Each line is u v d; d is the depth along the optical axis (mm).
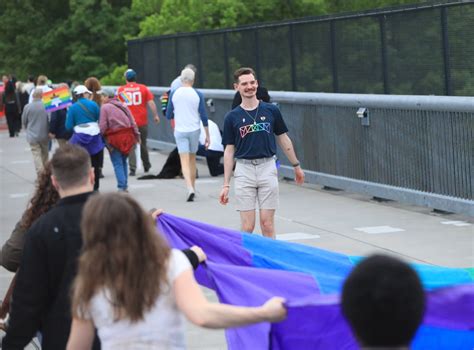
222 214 15039
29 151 28406
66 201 5305
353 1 39875
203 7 41688
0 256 6270
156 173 20969
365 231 12984
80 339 4449
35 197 6074
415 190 14406
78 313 4379
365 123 15484
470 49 14711
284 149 10805
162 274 4332
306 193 16891
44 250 5242
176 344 4391
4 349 5355
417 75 16234
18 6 67312
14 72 67625
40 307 5254
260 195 10672
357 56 18047
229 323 4281
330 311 4922
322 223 13805
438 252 11383
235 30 23438
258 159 10617
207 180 19281
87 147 17531
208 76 25672
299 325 4988
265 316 4289
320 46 19391
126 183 17859
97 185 17859
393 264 3051
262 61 22188
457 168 13422
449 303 5000
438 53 15586
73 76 63406
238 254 6805
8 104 34562
